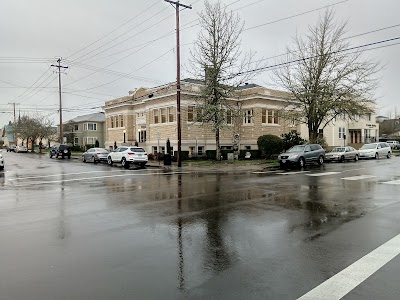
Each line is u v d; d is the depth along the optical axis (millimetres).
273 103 39312
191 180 16125
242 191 12125
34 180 16625
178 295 3951
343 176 16797
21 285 4234
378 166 22922
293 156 23188
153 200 10406
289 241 6023
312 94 27156
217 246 5785
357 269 4660
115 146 44094
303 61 28312
